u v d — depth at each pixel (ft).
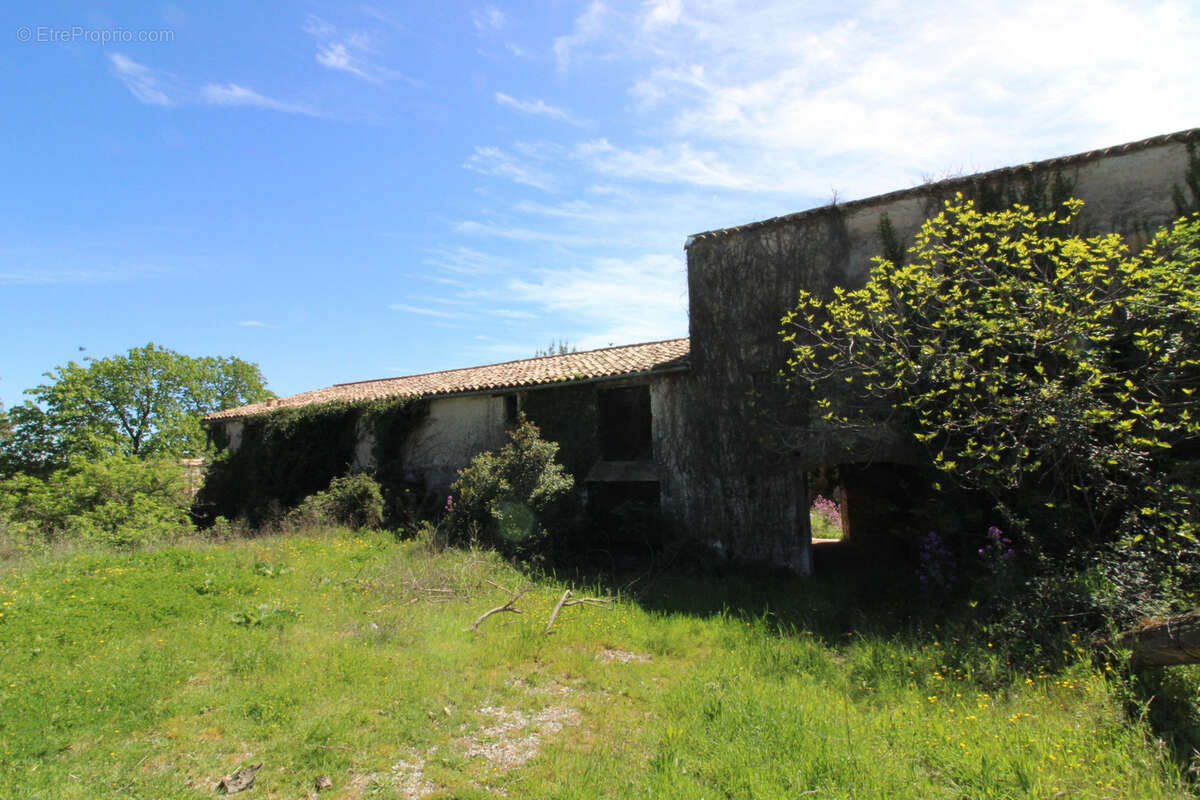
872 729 16.46
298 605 27.68
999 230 32.55
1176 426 23.63
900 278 31.14
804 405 38.45
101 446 82.17
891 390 32.89
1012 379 26.73
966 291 30.09
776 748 15.40
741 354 40.93
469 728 17.58
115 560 32.96
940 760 14.52
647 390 46.83
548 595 31.89
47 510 52.19
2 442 86.43
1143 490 24.14
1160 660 16.74
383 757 15.71
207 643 22.40
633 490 46.78
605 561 41.81
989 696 18.69
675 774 14.32
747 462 40.27
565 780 14.38
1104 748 14.61
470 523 41.75
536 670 22.22
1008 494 28.07
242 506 63.67
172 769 14.74
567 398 48.03
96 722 16.69
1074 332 25.93
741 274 41.22
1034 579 23.43
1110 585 21.79
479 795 13.97
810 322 37.35
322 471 60.44
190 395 103.86
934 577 29.27
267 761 15.25
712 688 20.03
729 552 40.32
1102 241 26.94
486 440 52.29
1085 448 24.79
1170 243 26.68
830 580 36.47
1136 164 30.81
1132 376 26.25
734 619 27.58
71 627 22.53
